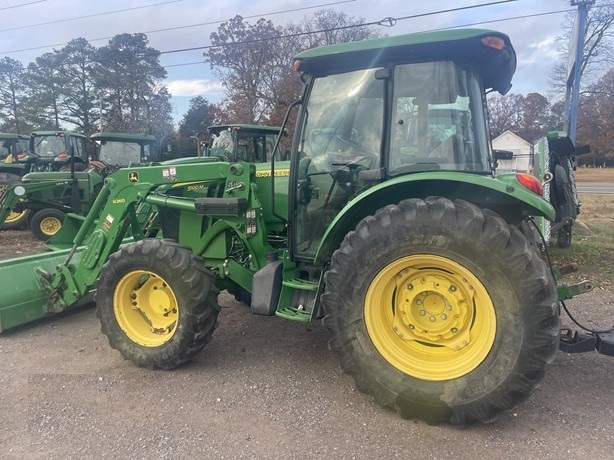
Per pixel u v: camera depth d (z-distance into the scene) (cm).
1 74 5175
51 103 4791
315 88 367
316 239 378
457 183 311
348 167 359
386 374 301
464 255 281
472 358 288
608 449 271
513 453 269
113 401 332
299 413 313
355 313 307
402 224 293
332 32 2958
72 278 444
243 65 3244
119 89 4647
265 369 379
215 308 379
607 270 680
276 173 412
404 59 334
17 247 951
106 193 440
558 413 308
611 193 2114
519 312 272
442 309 303
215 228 419
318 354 405
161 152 1375
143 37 4650
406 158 335
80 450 278
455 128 326
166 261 370
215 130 1191
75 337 449
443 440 281
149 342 383
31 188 1006
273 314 365
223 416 312
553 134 805
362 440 283
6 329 449
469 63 333
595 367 373
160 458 270
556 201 791
